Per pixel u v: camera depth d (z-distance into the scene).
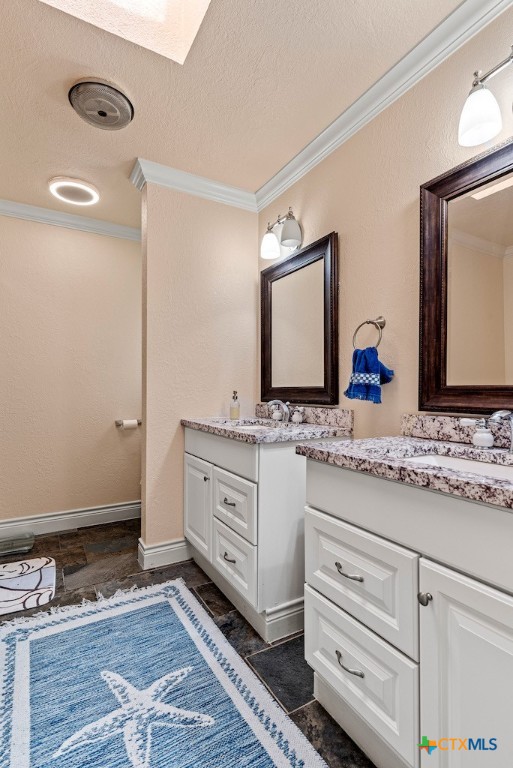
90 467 2.84
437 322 1.34
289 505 1.54
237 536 1.60
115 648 1.44
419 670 0.81
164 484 2.17
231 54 1.40
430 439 1.34
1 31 1.30
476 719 0.71
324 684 1.16
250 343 2.47
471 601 0.72
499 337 1.18
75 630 1.55
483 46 1.23
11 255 2.58
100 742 1.06
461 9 1.23
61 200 2.51
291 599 1.54
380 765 0.98
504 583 0.67
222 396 2.37
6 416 2.56
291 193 2.17
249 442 1.50
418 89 1.44
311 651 1.14
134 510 2.98
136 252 3.02
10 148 1.95
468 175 1.25
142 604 1.74
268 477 1.49
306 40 1.34
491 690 0.69
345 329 1.79
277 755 1.02
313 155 1.96
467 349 1.26
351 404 1.75
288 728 1.10
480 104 1.10
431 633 0.79
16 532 2.56
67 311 2.76
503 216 1.18
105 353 2.89
